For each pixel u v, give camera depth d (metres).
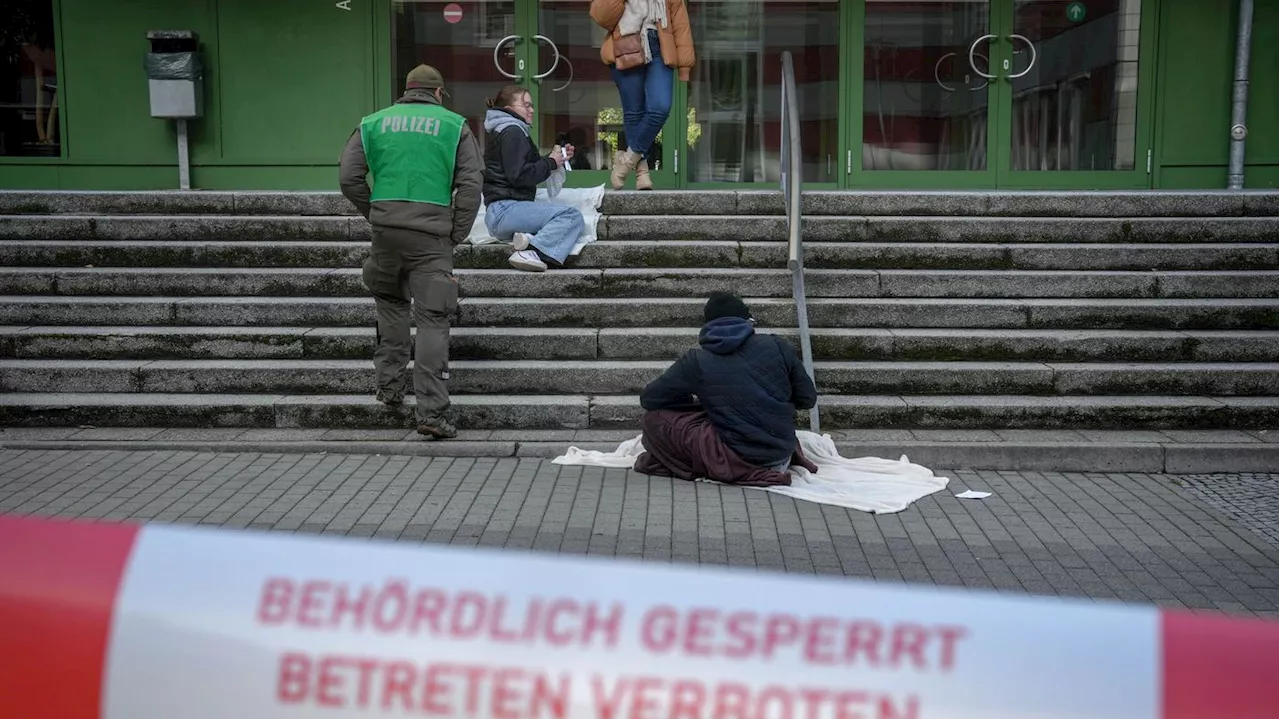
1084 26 10.97
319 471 6.38
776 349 6.27
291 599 1.68
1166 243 8.64
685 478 6.29
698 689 1.60
